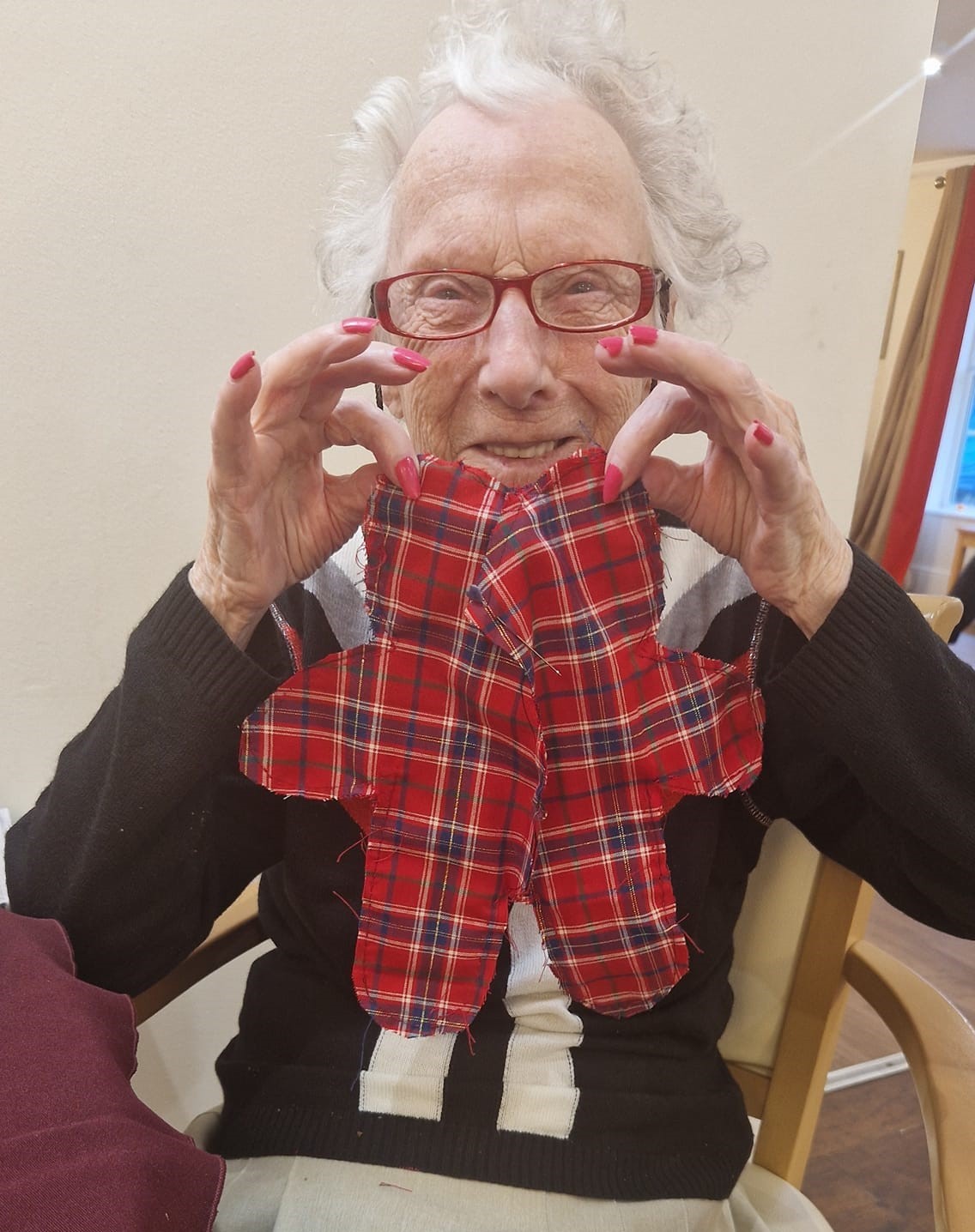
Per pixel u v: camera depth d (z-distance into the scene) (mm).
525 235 542
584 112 562
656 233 618
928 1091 606
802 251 1033
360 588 664
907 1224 1028
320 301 771
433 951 556
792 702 530
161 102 808
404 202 578
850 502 1162
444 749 550
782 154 993
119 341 854
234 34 813
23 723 923
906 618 518
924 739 520
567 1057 616
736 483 521
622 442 516
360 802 583
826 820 674
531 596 541
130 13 779
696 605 660
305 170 871
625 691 549
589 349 570
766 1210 731
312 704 542
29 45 763
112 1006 539
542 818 566
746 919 785
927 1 993
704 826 638
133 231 831
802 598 521
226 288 875
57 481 871
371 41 858
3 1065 471
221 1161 482
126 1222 412
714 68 942
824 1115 1198
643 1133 609
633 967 572
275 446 497
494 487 537
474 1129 587
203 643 522
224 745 532
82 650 925
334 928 651
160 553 927
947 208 4750
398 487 532
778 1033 778
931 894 604
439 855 557
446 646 543
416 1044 614
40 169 792
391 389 651
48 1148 436
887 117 1021
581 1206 570
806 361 1076
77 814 577
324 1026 659
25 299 816
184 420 898
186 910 649
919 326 4902
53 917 595
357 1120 598
